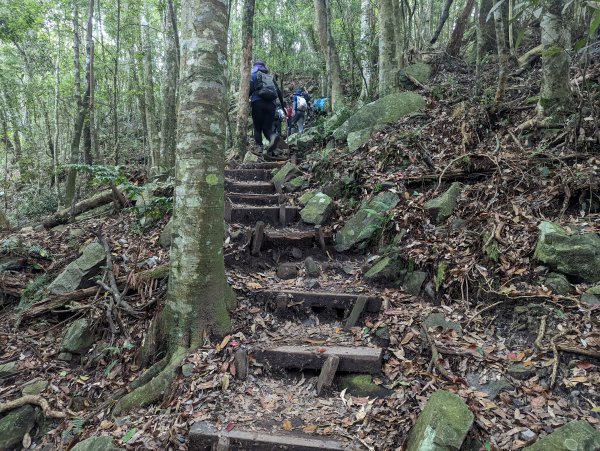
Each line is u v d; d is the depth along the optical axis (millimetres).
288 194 5523
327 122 7359
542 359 2641
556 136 4453
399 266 3758
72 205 5703
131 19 10797
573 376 2494
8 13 8273
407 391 2648
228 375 2861
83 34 12070
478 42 7797
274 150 7094
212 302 3164
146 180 6348
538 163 4117
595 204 3588
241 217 4941
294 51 15727
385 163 5102
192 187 3068
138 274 3799
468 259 3488
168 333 3154
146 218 4926
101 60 11336
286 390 2832
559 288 2998
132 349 3348
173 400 2758
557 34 4539
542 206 3684
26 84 11859
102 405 2930
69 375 3318
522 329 2912
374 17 10406
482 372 2686
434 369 2758
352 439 2365
